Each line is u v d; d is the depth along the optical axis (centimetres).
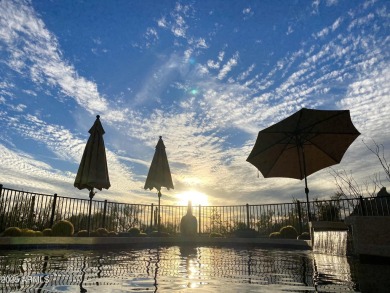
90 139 889
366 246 388
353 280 245
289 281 243
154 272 296
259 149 750
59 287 209
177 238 875
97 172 847
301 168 787
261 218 1130
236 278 260
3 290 196
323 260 414
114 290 202
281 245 779
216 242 911
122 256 473
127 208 1174
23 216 883
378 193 787
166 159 1155
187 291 202
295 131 709
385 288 209
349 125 668
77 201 1026
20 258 398
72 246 604
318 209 894
